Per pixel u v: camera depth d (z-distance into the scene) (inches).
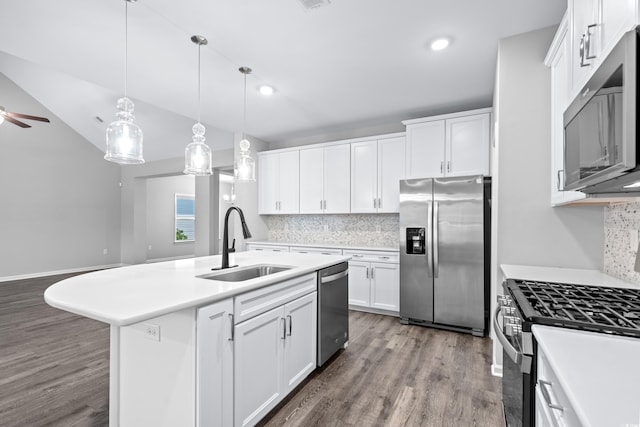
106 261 292.5
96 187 286.8
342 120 165.9
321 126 177.2
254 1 74.6
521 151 88.5
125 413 62.9
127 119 71.9
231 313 61.6
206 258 106.6
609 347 35.3
